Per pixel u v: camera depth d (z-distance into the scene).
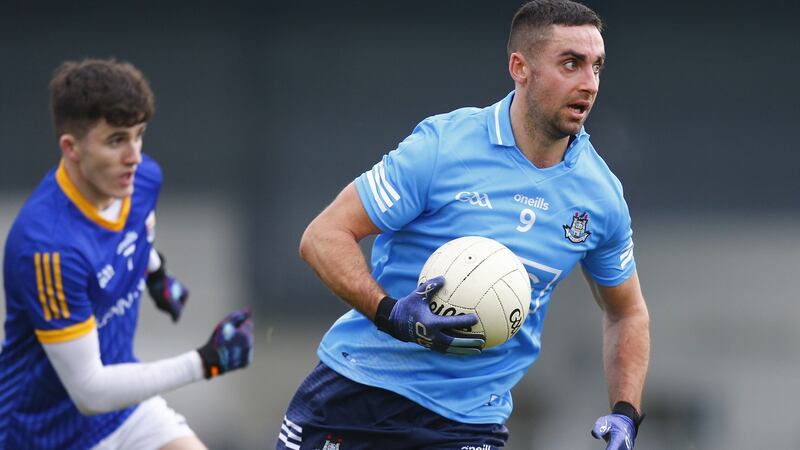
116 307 17.69
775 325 36.47
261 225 36.66
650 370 36.47
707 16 37.28
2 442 17.66
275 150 36.91
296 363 36.00
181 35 36.97
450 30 37.06
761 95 37.16
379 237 16.83
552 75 15.19
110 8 36.97
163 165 36.66
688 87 37.28
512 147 15.66
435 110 37.03
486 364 16.50
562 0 15.55
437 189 15.66
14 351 17.23
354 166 36.97
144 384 16.55
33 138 36.62
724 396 36.12
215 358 16.72
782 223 36.78
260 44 37.00
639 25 37.41
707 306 36.59
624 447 16.59
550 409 35.34
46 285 16.25
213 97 36.88
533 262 15.81
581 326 35.66
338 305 36.50
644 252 37.03
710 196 37.12
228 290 36.34
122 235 17.42
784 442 35.81
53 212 16.52
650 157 37.19
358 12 36.97
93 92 15.80
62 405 17.70
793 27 37.06
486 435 16.73
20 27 36.78
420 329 14.84
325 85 36.97
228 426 35.19
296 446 17.28
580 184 15.89
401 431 16.55
